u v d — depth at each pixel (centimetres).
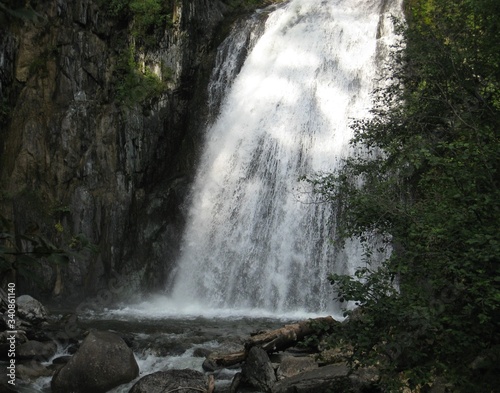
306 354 1159
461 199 800
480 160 833
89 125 2375
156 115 2458
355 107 2197
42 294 2120
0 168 2281
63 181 2309
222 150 2369
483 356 752
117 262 2288
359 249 1892
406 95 1338
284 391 1006
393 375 782
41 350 1267
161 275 2270
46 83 2392
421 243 838
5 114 2327
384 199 971
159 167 2461
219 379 1130
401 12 2277
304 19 2525
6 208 2216
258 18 2652
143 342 1356
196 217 2292
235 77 2534
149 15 2472
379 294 795
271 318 1806
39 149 2316
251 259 2111
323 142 2183
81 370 1100
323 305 1928
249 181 2252
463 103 1102
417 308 723
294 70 2402
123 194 2350
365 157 2059
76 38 2425
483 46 1263
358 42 2338
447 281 764
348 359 820
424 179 1102
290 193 2125
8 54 2331
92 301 2166
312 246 2002
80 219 2277
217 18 2731
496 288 706
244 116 2395
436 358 771
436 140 1179
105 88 2436
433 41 1330
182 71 2541
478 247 740
